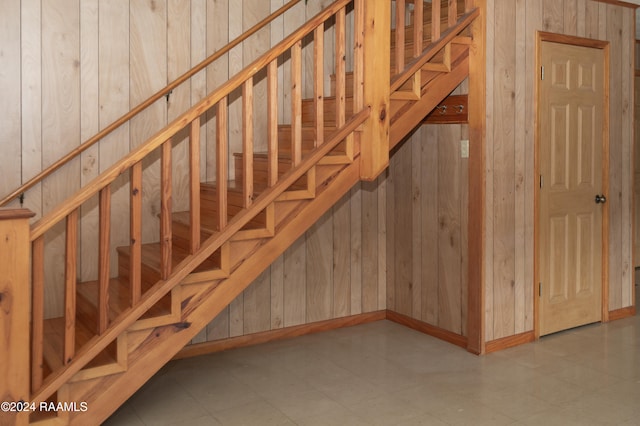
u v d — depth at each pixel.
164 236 2.91
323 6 4.61
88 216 3.83
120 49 3.85
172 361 4.08
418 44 3.73
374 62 3.42
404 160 4.80
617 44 4.93
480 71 4.06
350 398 3.44
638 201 7.06
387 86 3.49
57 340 3.22
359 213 4.94
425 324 4.68
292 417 3.20
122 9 3.85
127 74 3.88
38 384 2.65
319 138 3.34
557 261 4.63
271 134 3.17
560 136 4.59
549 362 4.02
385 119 3.49
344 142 3.60
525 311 4.43
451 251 4.40
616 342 4.44
